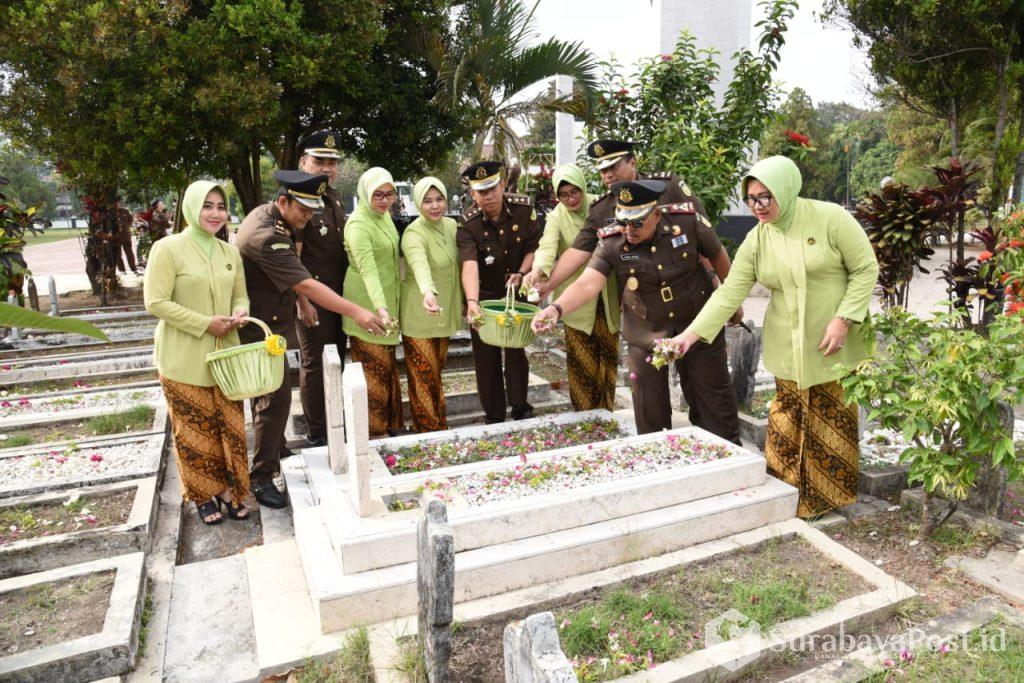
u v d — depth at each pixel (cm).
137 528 371
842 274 369
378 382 492
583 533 334
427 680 256
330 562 315
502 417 536
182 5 957
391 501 344
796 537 370
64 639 284
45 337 916
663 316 428
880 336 471
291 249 421
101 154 1050
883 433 505
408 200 1994
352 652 281
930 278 1439
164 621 318
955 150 887
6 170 4212
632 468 376
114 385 696
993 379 335
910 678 263
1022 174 788
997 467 367
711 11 1261
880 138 5278
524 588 319
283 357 380
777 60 722
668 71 759
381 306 449
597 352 521
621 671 263
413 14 1123
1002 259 543
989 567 332
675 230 418
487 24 946
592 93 869
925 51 845
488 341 454
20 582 318
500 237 502
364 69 1103
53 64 980
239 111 991
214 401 397
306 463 416
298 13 979
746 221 1362
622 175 452
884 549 360
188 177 1148
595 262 435
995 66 808
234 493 408
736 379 556
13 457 471
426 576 246
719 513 361
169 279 376
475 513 321
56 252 3197
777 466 399
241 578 354
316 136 473
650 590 322
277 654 285
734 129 739
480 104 966
